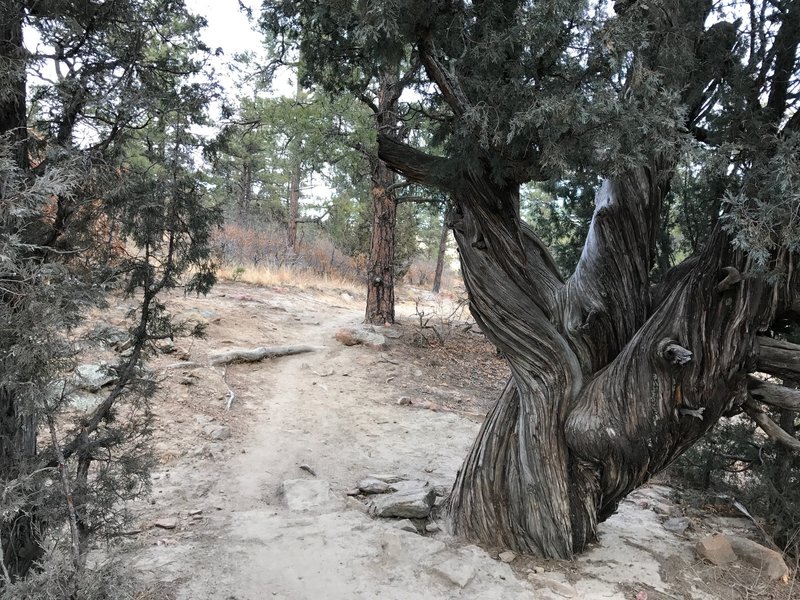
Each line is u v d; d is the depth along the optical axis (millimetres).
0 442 2488
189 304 11812
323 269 24172
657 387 3676
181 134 3176
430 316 16344
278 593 3369
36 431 2748
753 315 3602
